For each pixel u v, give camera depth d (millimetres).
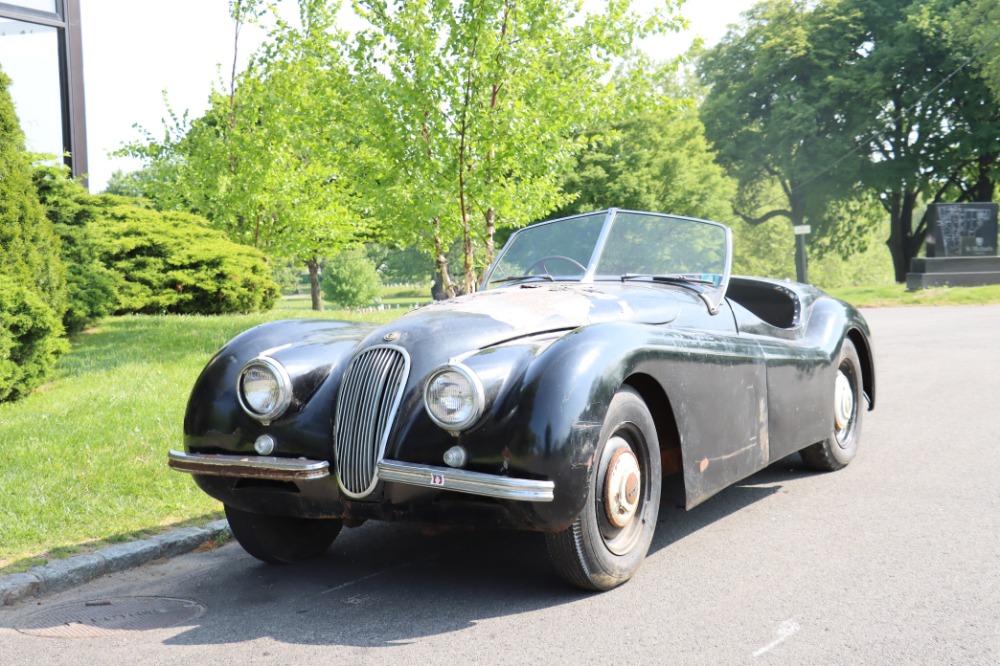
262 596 3674
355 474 3359
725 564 3787
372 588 3703
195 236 16797
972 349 11680
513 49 9945
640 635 3023
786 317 5527
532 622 3195
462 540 4410
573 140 11117
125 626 3371
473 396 3137
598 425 3205
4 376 7023
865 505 4684
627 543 3520
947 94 37562
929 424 6887
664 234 4844
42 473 5418
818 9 40219
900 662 2725
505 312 3770
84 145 14891
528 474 3088
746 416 4199
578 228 4789
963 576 3502
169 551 4336
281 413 3529
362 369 3475
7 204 8297
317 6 15164
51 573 3869
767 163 41375
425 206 9922
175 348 9992
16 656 3102
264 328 3953
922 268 26797
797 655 2807
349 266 73125
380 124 10062
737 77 43031
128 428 6469
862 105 38656
